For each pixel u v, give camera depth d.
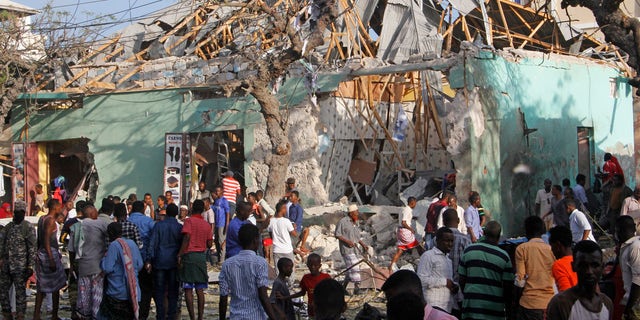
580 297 6.12
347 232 14.14
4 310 11.95
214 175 23.97
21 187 25.19
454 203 15.69
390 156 23.42
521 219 20.25
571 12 34.72
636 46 15.68
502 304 8.45
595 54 25.89
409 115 24.67
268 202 19.72
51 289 12.00
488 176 19.39
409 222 15.67
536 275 8.27
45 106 25.03
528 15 25.08
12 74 23.78
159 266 11.51
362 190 23.55
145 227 12.37
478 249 8.52
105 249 11.22
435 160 23.19
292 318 9.77
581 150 23.42
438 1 24.70
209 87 22.75
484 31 25.22
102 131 24.28
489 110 19.50
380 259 17.84
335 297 5.80
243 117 22.39
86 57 24.97
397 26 23.72
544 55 21.66
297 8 19.67
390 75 23.44
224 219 18.17
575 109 22.64
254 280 8.66
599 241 18.38
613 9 15.89
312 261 9.81
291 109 21.78
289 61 19.44
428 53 20.00
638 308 8.02
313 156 21.53
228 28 24.45
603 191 20.56
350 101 22.91
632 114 25.64
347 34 22.84
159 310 11.52
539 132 21.11
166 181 22.80
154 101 23.61
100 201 24.09
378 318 6.29
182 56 24.55
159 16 26.06
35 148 25.36
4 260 11.91
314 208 20.45
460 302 8.95
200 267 11.53
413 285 5.64
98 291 11.05
